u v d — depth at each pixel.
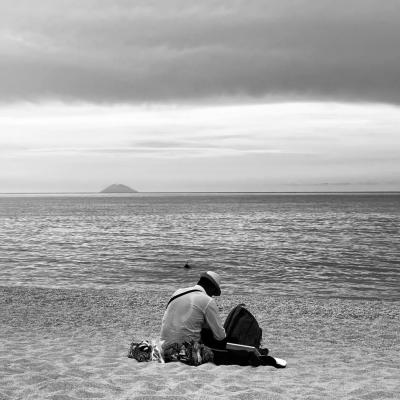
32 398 5.08
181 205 180.88
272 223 72.88
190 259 30.94
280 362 7.21
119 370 6.51
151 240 45.47
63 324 11.67
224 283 21.84
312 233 53.12
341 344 9.79
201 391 5.50
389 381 6.48
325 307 14.18
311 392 5.68
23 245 40.66
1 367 6.61
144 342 7.50
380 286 21.12
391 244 40.25
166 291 17.56
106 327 11.34
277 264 28.50
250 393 5.42
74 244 41.59
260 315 12.95
